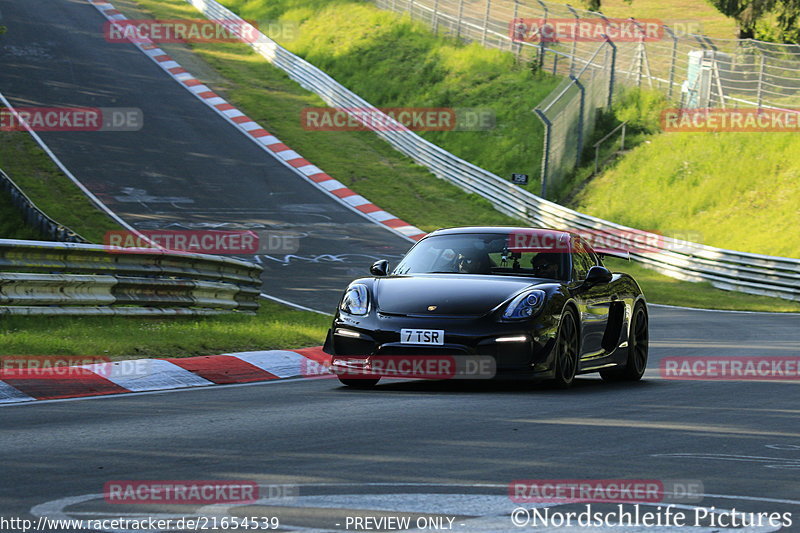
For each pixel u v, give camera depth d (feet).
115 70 534.37
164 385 104.53
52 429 75.15
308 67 540.11
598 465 62.90
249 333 136.77
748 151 388.78
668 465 63.52
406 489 54.70
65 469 59.67
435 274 108.68
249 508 49.88
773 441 74.08
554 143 396.78
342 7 643.86
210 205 359.05
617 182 400.67
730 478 59.93
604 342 113.09
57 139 414.62
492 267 109.40
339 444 69.26
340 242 324.39
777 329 203.21
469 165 414.82
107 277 143.23
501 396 97.76
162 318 153.58
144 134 439.22
